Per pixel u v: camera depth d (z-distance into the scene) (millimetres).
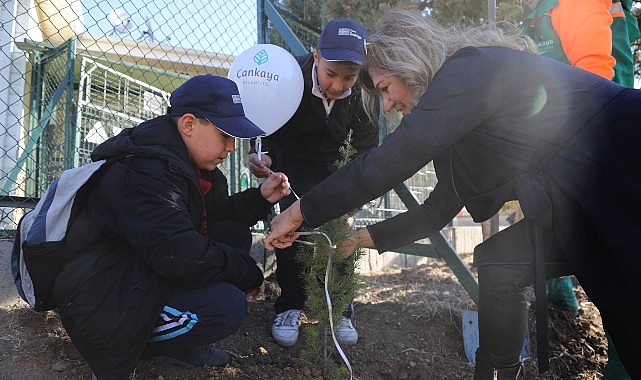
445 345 2855
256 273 2096
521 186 1607
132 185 1802
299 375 2273
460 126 1571
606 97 1487
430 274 4160
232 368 2252
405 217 2191
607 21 2428
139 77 5199
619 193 1388
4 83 4664
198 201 1986
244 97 2570
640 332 1380
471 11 4859
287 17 4027
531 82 1570
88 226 1829
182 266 1799
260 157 2609
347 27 2389
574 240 1496
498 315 1939
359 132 2758
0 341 2131
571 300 3172
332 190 1691
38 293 1871
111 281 1794
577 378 2811
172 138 1944
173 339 1922
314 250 2178
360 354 2654
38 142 4070
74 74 4668
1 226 3104
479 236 6227
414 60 1726
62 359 2086
